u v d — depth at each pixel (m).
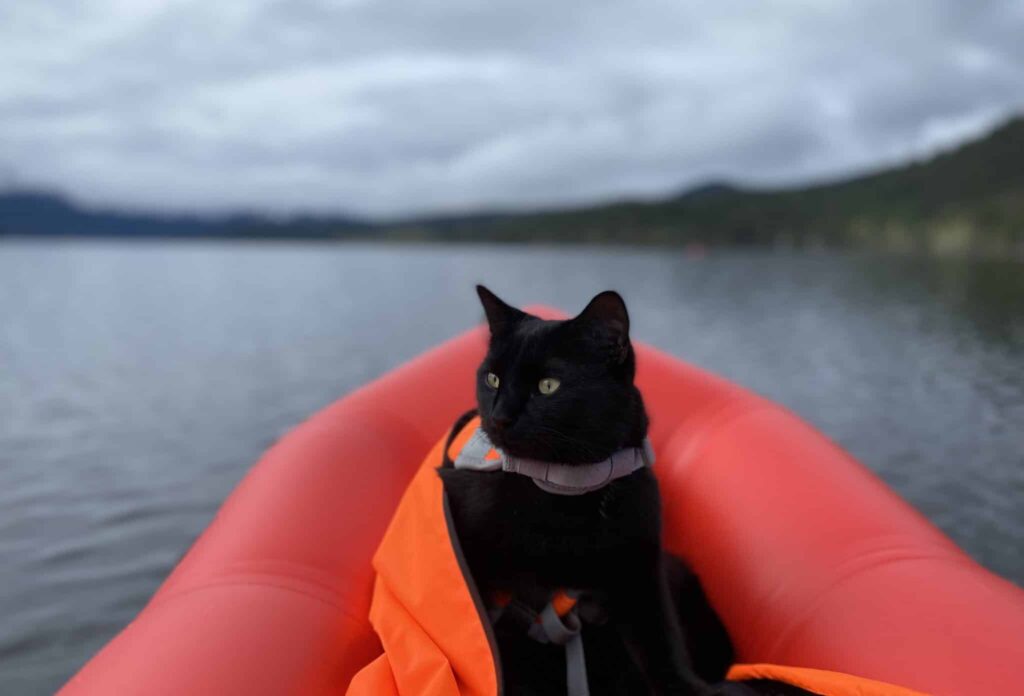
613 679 0.56
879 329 4.14
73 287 7.93
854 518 0.62
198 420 2.23
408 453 0.76
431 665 0.47
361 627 0.57
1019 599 0.52
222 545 0.60
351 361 3.26
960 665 0.47
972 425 2.09
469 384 0.85
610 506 0.50
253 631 0.51
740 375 2.89
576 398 0.49
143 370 3.02
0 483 1.68
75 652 1.05
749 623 0.62
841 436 2.00
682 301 6.07
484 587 0.52
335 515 0.64
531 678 0.54
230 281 9.28
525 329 0.53
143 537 1.41
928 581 0.54
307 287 8.16
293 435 0.75
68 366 3.09
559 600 0.52
